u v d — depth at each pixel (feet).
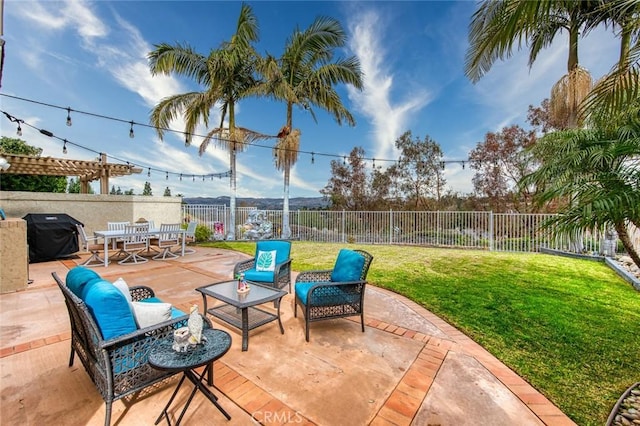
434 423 6.37
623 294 15.57
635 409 6.80
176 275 20.10
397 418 6.50
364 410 6.75
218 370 8.36
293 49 38.55
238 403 6.97
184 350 6.11
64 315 12.46
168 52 32.99
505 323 11.76
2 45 12.51
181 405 6.92
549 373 8.31
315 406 6.88
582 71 19.74
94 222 32.30
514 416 6.60
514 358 9.12
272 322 11.89
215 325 11.60
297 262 24.93
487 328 11.30
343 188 54.49
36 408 6.73
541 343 10.09
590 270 21.49
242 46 35.88
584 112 7.92
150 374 6.42
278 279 13.57
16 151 50.42
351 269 11.33
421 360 8.99
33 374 8.07
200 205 42.32
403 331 11.13
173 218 38.55
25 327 11.21
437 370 8.44
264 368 8.48
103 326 6.08
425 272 20.92
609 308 13.41
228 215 42.65
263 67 35.22
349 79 37.81
